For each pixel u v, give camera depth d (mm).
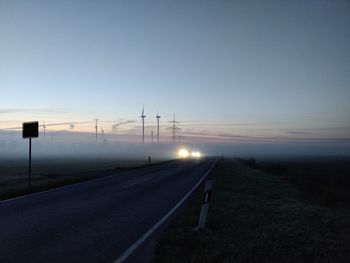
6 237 7496
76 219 9516
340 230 8555
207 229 8172
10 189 16234
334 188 21969
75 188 17562
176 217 9859
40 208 11320
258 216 9836
